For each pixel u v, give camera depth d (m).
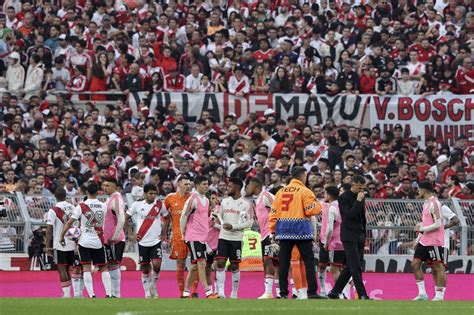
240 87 106.75
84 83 106.62
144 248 72.62
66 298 62.62
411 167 96.69
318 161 91.69
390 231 83.62
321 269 74.06
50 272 78.25
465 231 83.38
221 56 109.12
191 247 69.50
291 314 49.50
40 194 86.62
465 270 82.81
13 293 77.06
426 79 109.00
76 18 113.12
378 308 53.00
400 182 95.50
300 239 63.41
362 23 115.81
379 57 109.94
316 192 81.62
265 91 107.12
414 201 84.19
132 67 106.00
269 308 52.38
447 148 101.31
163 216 73.25
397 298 79.00
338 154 97.62
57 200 72.62
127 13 114.12
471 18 116.19
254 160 96.75
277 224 63.84
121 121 101.25
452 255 83.19
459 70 109.19
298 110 106.62
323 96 106.75
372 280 79.00
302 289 69.94
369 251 83.62
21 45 109.31
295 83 107.56
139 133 98.69
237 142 98.56
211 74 108.50
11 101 102.12
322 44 111.56
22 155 95.31
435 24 116.38
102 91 106.31
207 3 118.56
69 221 69.31
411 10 117.75
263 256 70.88
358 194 65.00
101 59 106.81
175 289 79.00
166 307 53.06
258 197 71.38
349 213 64.81
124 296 78.25
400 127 103.62
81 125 99.62
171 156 96.38
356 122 107.06
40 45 108.69
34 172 91.44
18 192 81.81
